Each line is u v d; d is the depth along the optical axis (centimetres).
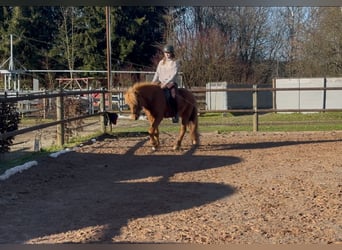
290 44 3853
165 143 1223
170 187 716
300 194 662
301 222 535
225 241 473
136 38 4747
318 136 1350
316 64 2884
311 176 782
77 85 3978
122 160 968
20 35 4747
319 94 2497
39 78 4603
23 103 2303
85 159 975
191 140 1216
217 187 711
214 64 3544
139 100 1017
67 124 1356
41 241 476
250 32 4247
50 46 4906
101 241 475
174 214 569
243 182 742
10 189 695
